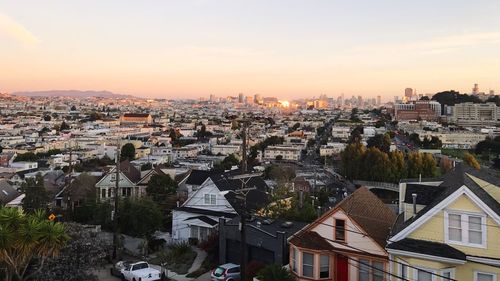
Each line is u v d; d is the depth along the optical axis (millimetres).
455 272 21500
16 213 24969
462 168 27828
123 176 69938
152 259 41719
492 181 27500
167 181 67062
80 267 30781
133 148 156875
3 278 28172
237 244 37500
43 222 25422
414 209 24734
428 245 22156
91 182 69938
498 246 20922
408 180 31797
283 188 51062
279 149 192625
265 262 34938
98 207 54094
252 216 40531
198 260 40312
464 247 21609
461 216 21734
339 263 28359
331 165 167000
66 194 65812
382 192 122438
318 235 28984
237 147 191875
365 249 27484
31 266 30156
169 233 54000
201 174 66125
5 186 63750
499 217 20812
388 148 186625
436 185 27422
